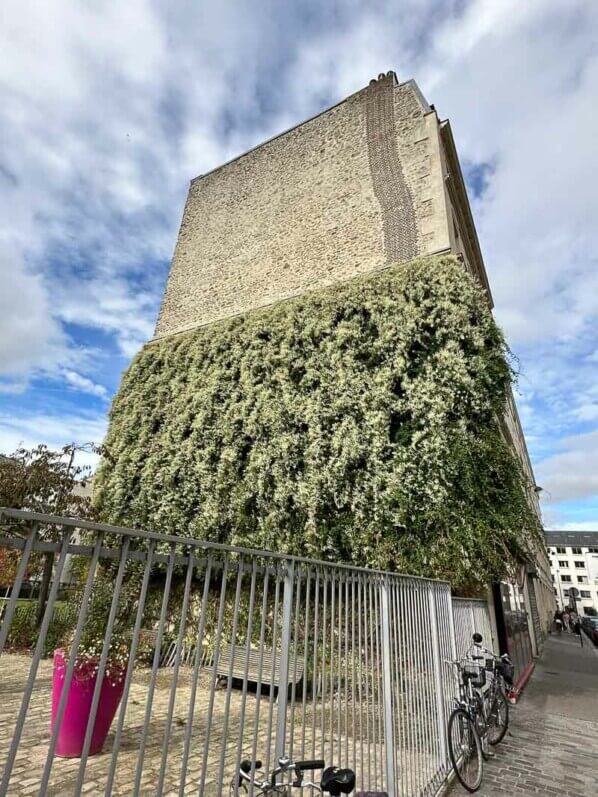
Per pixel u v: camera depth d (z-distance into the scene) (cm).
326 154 1488
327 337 1012
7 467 1073
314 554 831
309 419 932
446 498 769
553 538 8819
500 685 639
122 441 1259
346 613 326
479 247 1622
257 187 1639
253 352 1117
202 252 1655
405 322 925
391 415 875
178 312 1571
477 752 481
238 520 944
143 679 760
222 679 721
